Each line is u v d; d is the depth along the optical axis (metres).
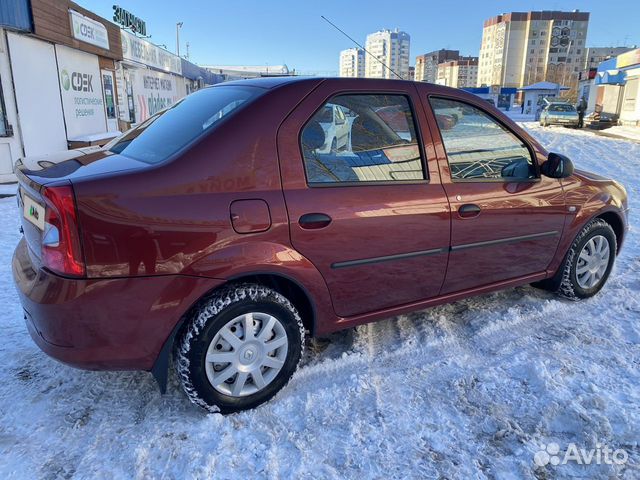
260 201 2.49
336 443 2.42
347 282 2.83
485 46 103.69
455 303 4.01
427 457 2.34
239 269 2.45
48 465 2.24
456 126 3.23
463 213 3.14
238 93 2.84
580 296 4.02
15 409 2.62
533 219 3.52
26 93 9.68
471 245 3.24
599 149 16.11
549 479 2.22
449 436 2.47
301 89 2.73
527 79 97.31
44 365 3.05
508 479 2.22
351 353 3.22
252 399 2.64
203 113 2.80
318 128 2.72
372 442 2.43
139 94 18.03
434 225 3.03
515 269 3.58
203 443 2.39
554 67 92.12
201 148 2.43
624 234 4.30
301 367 3.07
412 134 3.04
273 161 2.55
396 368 3.06
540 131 25.39
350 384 2.88
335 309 2.87
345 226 2.71
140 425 2.53
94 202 2.18
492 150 3.38
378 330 3.54
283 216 2.53
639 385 2.87
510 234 3.43
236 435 2.46
